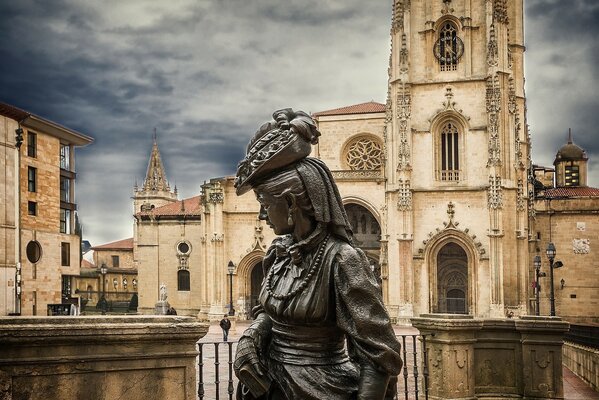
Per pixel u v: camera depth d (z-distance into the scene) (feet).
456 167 238.07
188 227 309.01
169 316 22.43
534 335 39.60
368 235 259.60
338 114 274.36
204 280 266.57
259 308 16.24
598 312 274.16
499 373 40.47
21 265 213.25
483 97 236.43
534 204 281.13
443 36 242.58
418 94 241.96
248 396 15.25
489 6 234.38
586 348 69.72
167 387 22.07
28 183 221.87
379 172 252.42
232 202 268.62
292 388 14.14
